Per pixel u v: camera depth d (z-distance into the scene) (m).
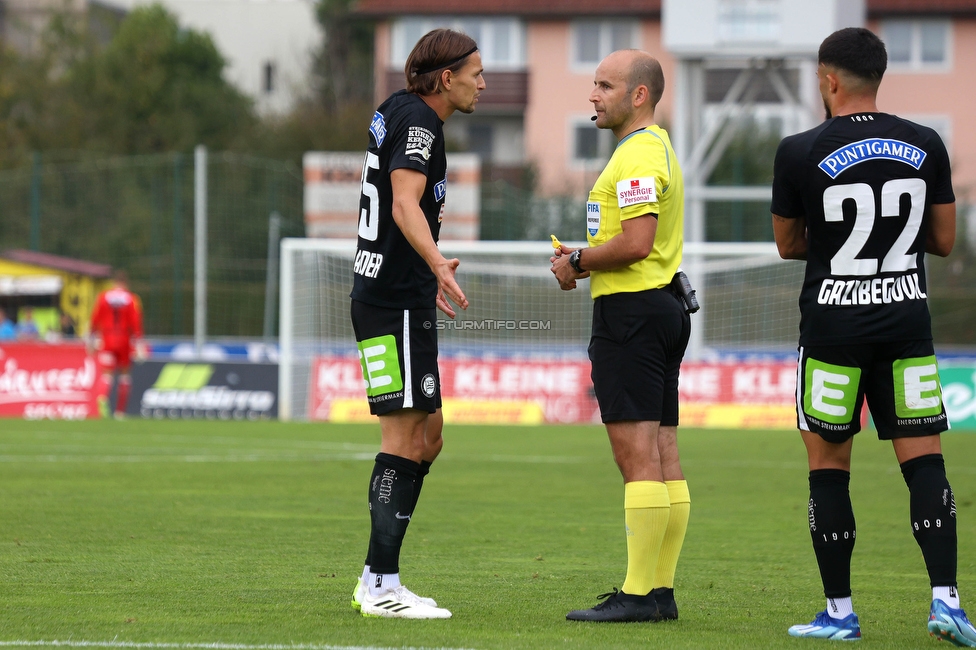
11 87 153.88
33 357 65.56
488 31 152.38
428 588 18.78
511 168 142.50
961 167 124.50
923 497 15.27
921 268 15.73
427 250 15.64
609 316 16.39
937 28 142.75
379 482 16.45
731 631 15.68
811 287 15.89
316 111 153.75
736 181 90.06
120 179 113.88
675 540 16.86
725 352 68.56
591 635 15.12
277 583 18.81
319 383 66.12
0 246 113.06
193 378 66.44
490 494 32.81
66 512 27.53
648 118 16.81
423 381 16.42
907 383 15.60
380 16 152.00
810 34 68.62
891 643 15.06
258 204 112.62
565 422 64.81
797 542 24.69
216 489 32.66
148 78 159.00
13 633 14.77
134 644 14.14
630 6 148.88
